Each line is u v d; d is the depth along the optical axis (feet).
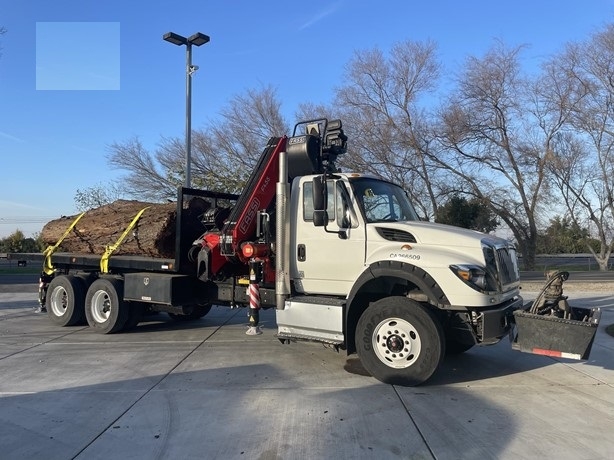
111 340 28.86
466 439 14.42
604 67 93.81
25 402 17.61
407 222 21.59
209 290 28.68
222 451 13.61
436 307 20.12
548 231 123.54
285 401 17.66
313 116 98.37
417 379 19.07
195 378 20.61
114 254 31.94
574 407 17.15
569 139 103.55
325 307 20.83
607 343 27.78
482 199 102.42
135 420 15.85
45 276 37.11
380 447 13.88
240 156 97.50
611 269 117.60
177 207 27.99
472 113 100.07
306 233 22.36
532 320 18.29
